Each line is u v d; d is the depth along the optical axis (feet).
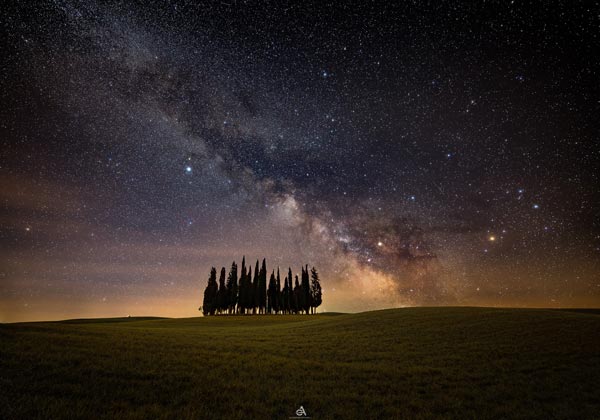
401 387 43.01
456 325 90.17
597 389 42.86
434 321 98.37
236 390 39.01
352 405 36.29
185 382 40.22
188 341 70.23
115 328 87.92
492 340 71.72
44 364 41.37
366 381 45.27
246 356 56.90
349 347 69.00
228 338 80.02
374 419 32.89
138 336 71.67
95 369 41.57
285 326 118.21
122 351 52.90
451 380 46.68
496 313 106.73
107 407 31.19
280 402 36.35
